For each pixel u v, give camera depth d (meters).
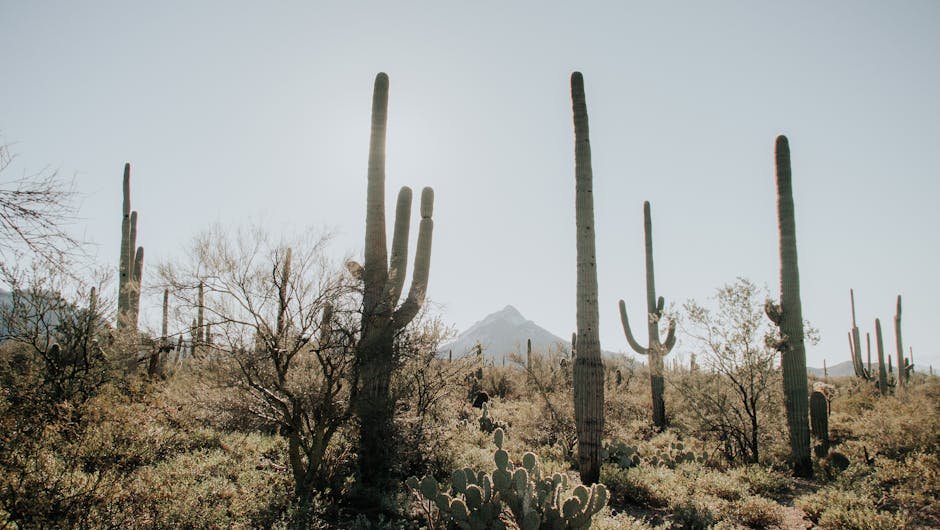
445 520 6.60
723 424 12.37
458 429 12.41
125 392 8.52
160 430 7.41
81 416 5.74
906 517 7.18
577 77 11.83
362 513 7.35
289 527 6.30
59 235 5.36
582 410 10.26
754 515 7.84
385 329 9.25
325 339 8.10
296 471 7.63
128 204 17.58
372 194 10.48
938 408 13.16
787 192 12.31
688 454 11.96
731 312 12.30
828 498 8.33
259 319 7.88
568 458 12.12
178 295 8.05
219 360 7.89
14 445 5.00
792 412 11.56
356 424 9.12
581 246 11.02
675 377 13.71
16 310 10.03
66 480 5.02
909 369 30.88
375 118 10.95
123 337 10.34
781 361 11.90
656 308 18.55
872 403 20.41
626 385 21.64
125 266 16.97
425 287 11.59
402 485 8.45
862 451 11.98
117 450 5.68
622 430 14.28
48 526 4.67
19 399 6.69
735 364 12.28
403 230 11.38
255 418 8.36
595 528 6.59
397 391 10.09
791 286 11.93
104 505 5.05
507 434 14.45
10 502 4.60
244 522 6.14
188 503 6.00
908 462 9.45
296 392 7.83
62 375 9.56
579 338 10.59
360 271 9.59
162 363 11.05
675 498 8.45
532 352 24.95
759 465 11.33
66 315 10.34
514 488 6.27
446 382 12.52
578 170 11.48
